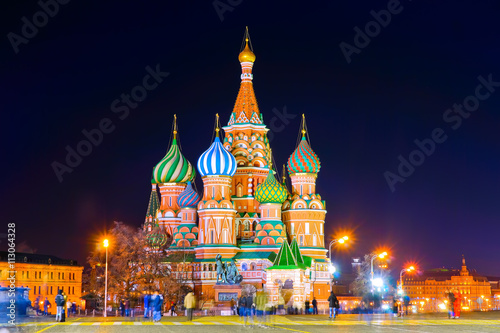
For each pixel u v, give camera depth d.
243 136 161.00
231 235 146.75
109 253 130.50
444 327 53.56
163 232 153.88
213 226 146.38
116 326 56.28
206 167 148.62
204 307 136.88
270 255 144.62
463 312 100.75
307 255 149.88
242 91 163.88
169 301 129.12
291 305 122.81
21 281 170.50
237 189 157.88
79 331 49.62
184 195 157.88
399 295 120.94
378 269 168.25
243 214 156.12
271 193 149.75
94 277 146.62
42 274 178.38
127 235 131.25
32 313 97.00
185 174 164.00
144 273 131.00
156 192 175.00
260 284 142.75
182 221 156.62
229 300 138.62
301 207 152.12
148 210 174.25
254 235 154.75
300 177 155.00
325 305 147.88
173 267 144.38
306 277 138.12
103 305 133.12
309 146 157.62
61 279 185.62
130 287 128.75
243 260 144.88
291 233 151.75
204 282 144.38
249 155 159.12
